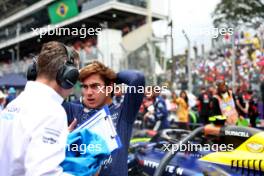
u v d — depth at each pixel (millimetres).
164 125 6609
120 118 1874
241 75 10633
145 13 18375
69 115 1875
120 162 1747
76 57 1390
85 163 1244
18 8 29203
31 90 1228
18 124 1146
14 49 29641
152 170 3205
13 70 21766
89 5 19906
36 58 1402
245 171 2561
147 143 3738
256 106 7641
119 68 9922
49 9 22688
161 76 8047
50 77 1251
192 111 8344
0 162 1194
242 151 2721
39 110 1131
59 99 1239
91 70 1854
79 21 20594
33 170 1032
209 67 11312
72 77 1273
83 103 1931
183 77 10656
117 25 19547
